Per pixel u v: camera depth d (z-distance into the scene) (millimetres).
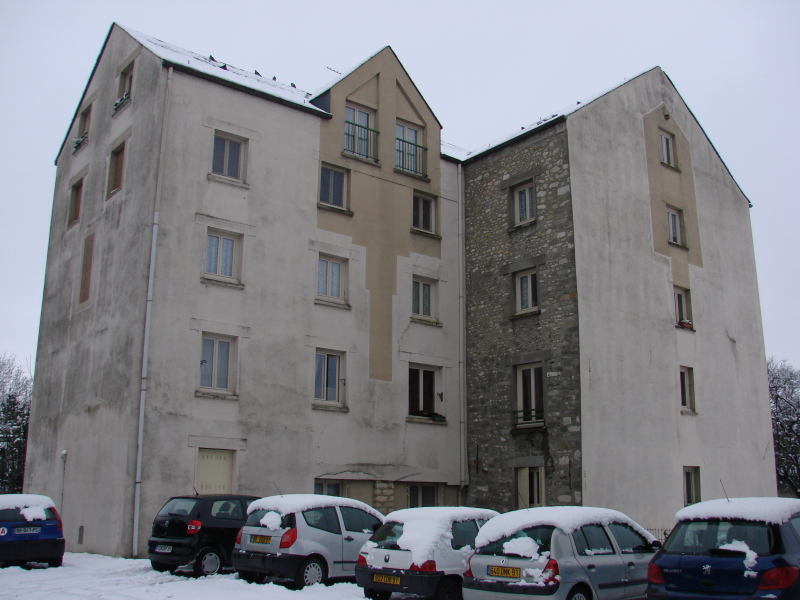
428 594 10805
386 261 22266
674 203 24469
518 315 21906
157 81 19156
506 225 22891
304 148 21188
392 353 21812
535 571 9688
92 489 18188
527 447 20922
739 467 24016
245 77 22453
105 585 12969
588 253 21062
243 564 13086
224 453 18328
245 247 19484
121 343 18203
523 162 22734
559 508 10820
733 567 8508
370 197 22328
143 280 17844
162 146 18578
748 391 25312
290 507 13133
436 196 23891
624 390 21000
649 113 24453
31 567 15148
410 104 24094
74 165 23375
